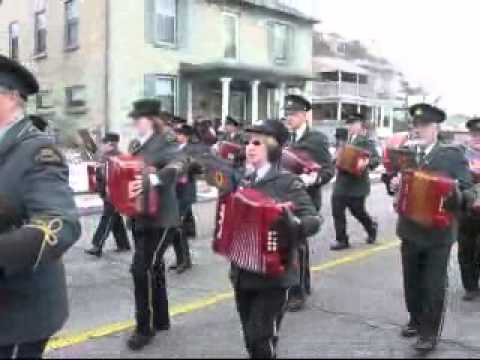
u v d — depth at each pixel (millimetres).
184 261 7895
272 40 25797
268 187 4000
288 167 5852
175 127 8062
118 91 20906
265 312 3891
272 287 3875
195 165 6094
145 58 21453
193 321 5887
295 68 26812
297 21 26828
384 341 5395
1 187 2691
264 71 23625
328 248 9492
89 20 21391
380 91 51938
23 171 2697
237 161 8797
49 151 2750
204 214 12664
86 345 5223
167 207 5191
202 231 10805
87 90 21562
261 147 4051
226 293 6883
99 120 21062
